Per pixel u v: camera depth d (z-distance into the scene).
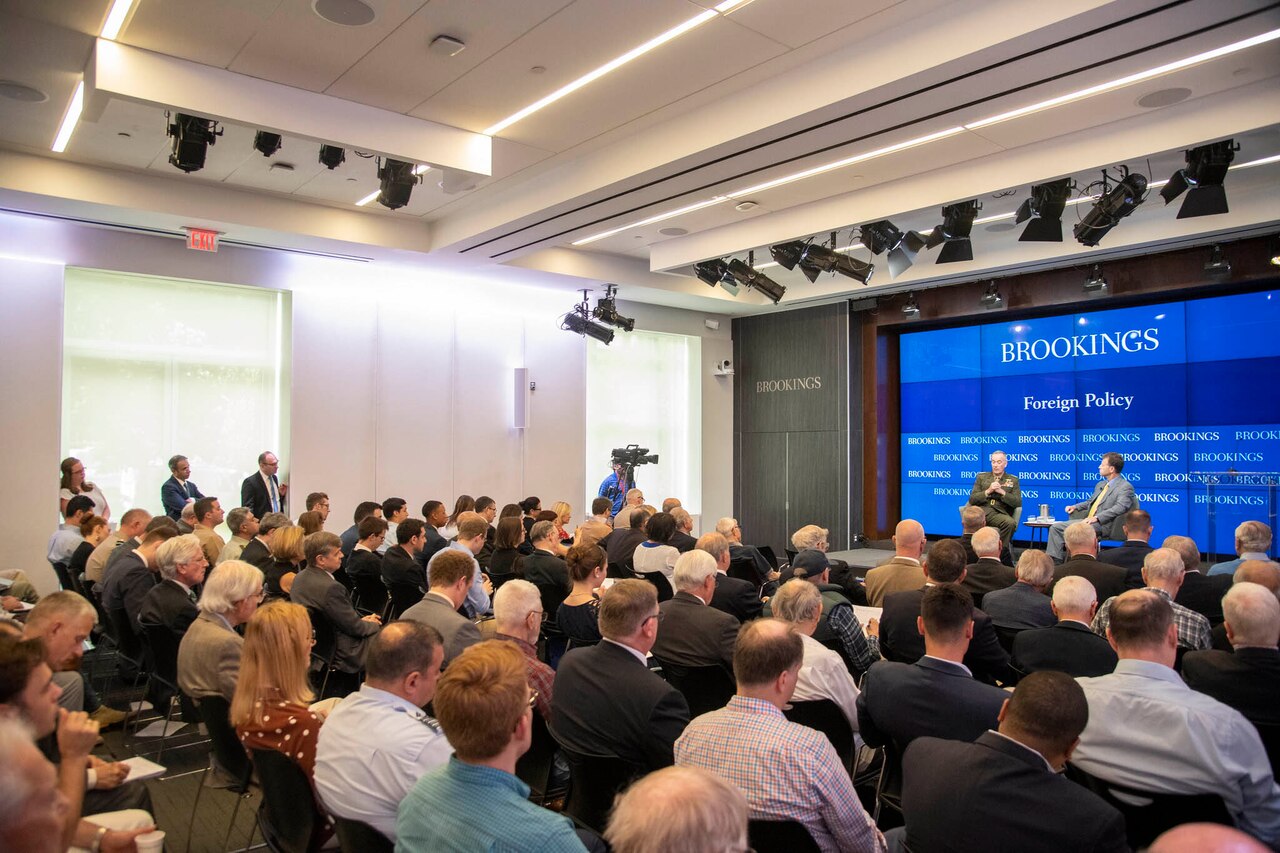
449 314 10.36
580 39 4.75
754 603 4.50
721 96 5.55
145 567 4.66
